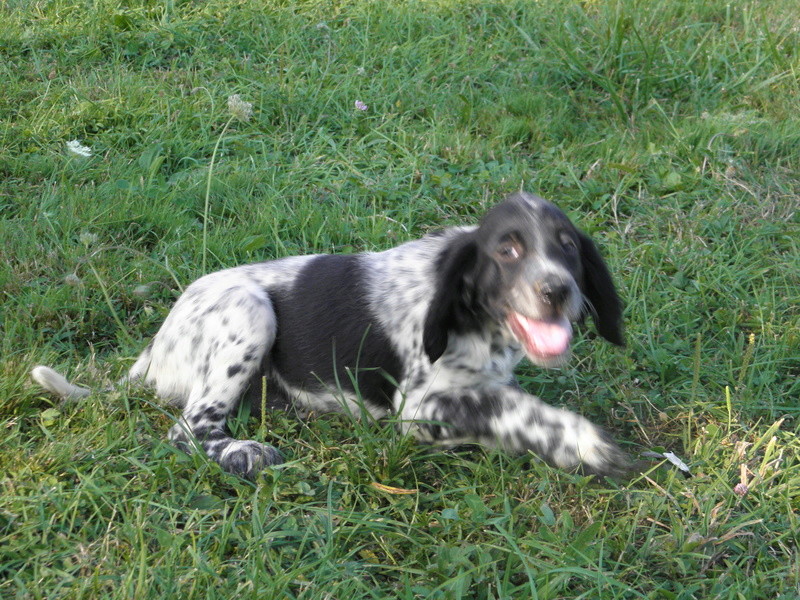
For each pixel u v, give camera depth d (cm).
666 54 291
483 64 288
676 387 209
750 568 181
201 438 194
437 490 189
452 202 246
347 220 240
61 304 218
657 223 244
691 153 259
